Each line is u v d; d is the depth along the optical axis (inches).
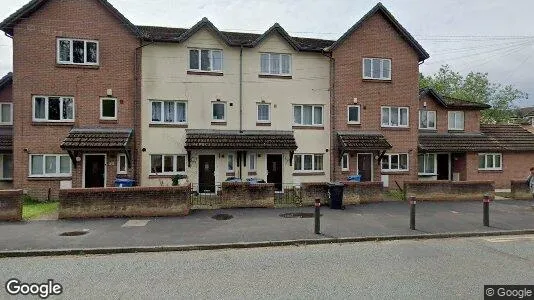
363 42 900.0
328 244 426.3
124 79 791.1
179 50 816.9
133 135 789.9
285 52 867.4
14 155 745.6
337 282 287.6
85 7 775.1
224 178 822.5
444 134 1003.3
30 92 752.3
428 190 740.7
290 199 730.2
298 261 350.0
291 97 869.8
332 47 876.0
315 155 882.8
